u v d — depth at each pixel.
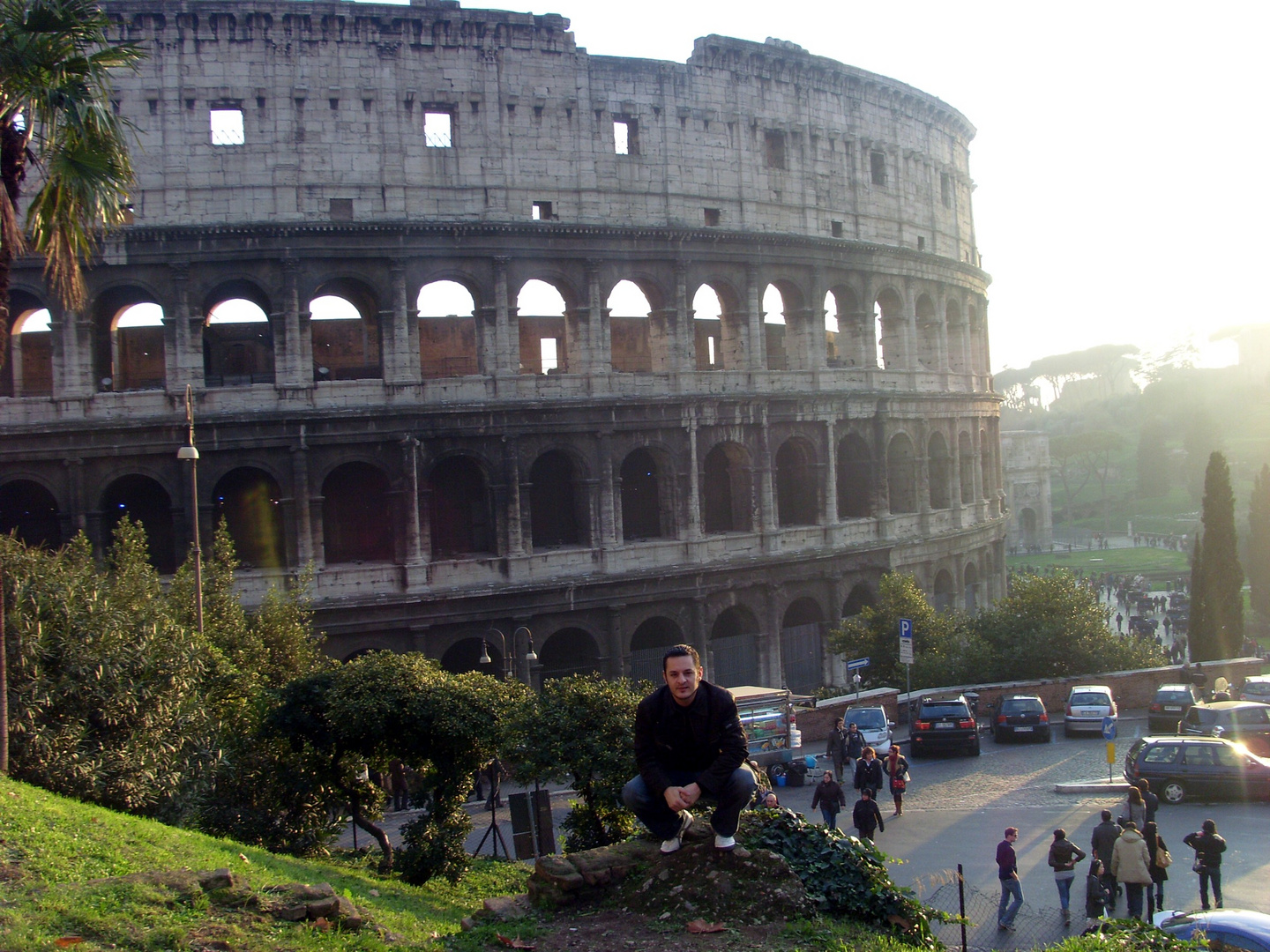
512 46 76.75
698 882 20.91
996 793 55.00
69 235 37.41
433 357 86.38
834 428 89.81
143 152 70.25
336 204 72.88
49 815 27.77
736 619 91.00
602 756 37.62
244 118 71.62
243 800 41.69
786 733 62.09
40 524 73.50
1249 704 61.50
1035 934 35.22
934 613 83.12
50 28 35.28
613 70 80.06
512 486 75.12
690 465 81.19
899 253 95.44
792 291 89.44
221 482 74.69
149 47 70.44
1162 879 37.12
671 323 81.69
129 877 23.12
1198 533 93.25
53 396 69.25
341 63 73.00
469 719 39.75
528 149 77.06
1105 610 82.31
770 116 87.56
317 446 71.50
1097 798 53.16
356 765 42.69
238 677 44.44
